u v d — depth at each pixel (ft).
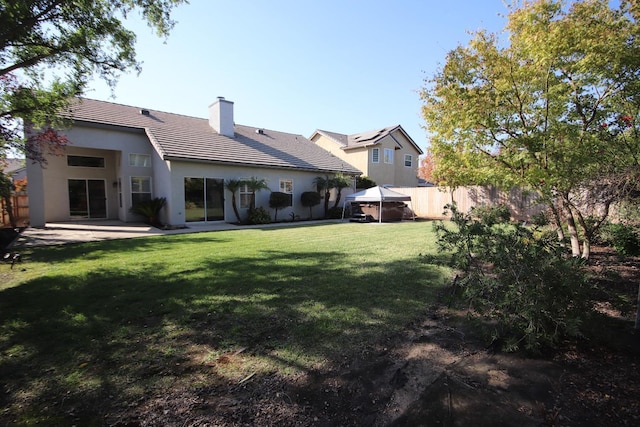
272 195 52.06
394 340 10.18
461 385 7.83
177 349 9.57
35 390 7.65
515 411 6.86
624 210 18.60
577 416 6.62
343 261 20.99
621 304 10.43
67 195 48.11
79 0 19.40
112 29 21.85
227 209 48.80
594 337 9.41
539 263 9.42
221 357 9.09
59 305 13.28
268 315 12.04
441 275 17.46
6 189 33.42
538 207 44.86
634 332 10.27
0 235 31.07
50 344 9.93
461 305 12.90
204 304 13.21
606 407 6.86
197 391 7.55
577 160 15.47
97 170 50.55
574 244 18.94
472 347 9.75
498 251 10.41
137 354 9.30
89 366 8.68
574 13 14.89
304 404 7.11
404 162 90.33
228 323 11.36
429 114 19.89
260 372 8.32
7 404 7.15
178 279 16.98
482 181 20.21
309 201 57.31
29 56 21.79
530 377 8.11
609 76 15.78
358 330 10.79
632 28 14.56
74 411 6.91
